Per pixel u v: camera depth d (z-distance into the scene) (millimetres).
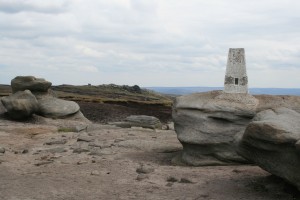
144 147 23578
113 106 59656
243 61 19703
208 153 18703
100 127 33844
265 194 13195
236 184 14516
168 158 20734
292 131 11938
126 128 34531
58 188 13992
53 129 32469
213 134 18375
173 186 14391
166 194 13312
